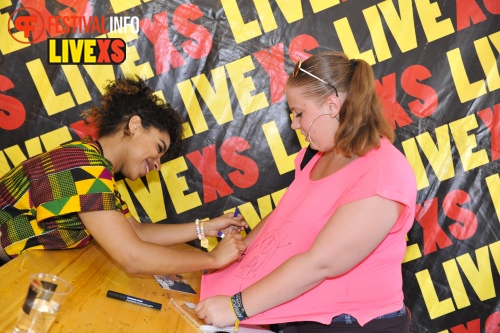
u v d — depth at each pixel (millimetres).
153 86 2482
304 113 1650
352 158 1658
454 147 2453
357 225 1517
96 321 1474
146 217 2531
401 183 1544
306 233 1688
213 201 2525
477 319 2467
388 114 2455
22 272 1607
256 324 1737
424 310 2484
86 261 1874
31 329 1197
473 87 2432
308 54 2455
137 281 1875
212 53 2475
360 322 1592
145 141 1936
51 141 2488
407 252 2488
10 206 1838
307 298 1636
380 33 2436
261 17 2457
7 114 2477
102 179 1767
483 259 2457
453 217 2467
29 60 2463
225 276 1877
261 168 2508
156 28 2465
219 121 2496
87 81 2477
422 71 2438
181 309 1723
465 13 2416
